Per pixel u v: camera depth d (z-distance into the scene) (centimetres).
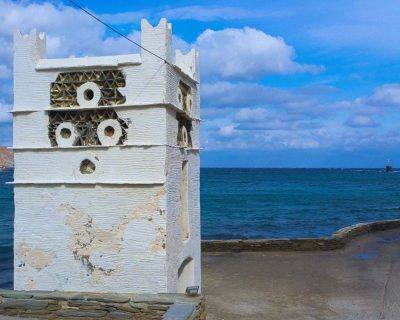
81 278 1392
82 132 1407
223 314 1596
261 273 2158
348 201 8069
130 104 1363
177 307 1155
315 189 11056
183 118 1558
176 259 1444
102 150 1384
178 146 1475
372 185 12875
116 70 1388
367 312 1625
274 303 1720
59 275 1403
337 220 5528
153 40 1357
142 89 1363
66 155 1407
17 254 1425
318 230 4700
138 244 1363
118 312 1244
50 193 1410
